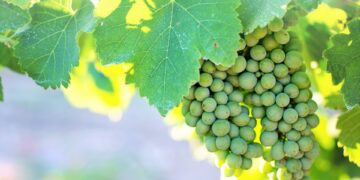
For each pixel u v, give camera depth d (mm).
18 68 830
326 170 985
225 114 633
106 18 611
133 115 3961
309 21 807
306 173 682
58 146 3873
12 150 3840
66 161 3828
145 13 609
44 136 3914
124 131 3920
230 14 586
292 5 641
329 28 800
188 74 597
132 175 3676
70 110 4008
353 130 737
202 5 598
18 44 657
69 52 652
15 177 3744
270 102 641
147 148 3875
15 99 3885
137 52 611
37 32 656
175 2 606
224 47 585
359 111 723
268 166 683
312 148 670
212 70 626
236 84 642
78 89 1062
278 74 639
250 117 659
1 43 800
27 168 3793
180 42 601
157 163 3803
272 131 651
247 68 634
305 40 826
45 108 3957
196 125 649
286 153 651
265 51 631
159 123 3951
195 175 3779
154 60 606
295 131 653
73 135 3932
